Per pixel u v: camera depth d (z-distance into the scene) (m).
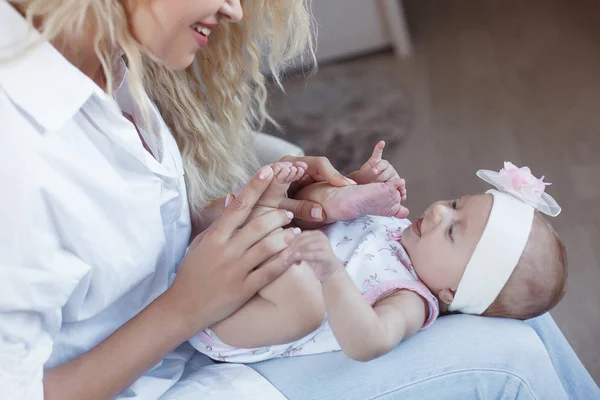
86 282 0.95
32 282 0.87
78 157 0.92
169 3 0.90
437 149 2.69
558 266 1.26
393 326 1.09
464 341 1.11
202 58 1.30
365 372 1.08
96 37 0.91
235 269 1.00
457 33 3.43
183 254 1.25
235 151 1.40
